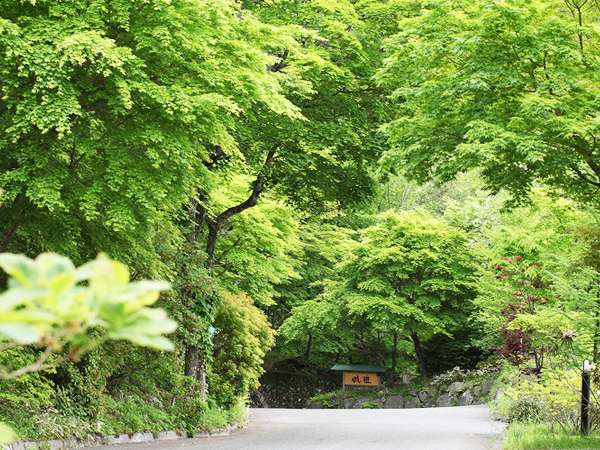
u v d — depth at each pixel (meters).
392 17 19.97
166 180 10.32
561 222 17.41
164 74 10.50
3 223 10.85
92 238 11.46
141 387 16.89
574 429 13.66
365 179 21.34
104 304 1.20
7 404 11.54
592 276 12.55
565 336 14.38
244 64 11.69
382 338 41.62
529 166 13.98
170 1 9.91
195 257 18.00
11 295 1.15
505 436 14.52
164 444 14.38
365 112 19.92
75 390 13.48
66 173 9.94
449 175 14.74
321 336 41.91
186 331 17.25
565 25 13.34
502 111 14.21
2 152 9.97
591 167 13.86
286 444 14.53
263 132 18.25
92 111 10.27
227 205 21.50
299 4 18.97
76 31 9.42
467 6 14.75
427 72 15.16
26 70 9.00
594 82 13.82
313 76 18.11
